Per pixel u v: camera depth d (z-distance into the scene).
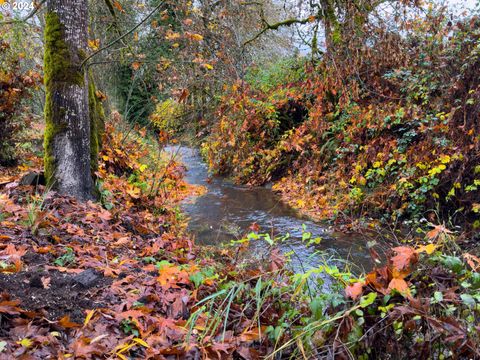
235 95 8.84
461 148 5.21
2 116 6.30
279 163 9.26
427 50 6.64
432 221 5.33
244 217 6.46
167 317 2.28
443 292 1.76
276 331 1.97
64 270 2.53
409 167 5.75
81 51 4.46
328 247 4.88
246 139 9.88
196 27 7.74
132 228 4.41
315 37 8.73
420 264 1.91
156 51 8.69
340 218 6.06
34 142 8.08
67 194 4.43
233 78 8.57
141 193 5.89
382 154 6.25
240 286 2.19
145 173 7.36
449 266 1.81
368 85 7.73
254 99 9.58
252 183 9.48
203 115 10.00
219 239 5.17
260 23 9.56
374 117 6.79
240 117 9.62
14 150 6.82
